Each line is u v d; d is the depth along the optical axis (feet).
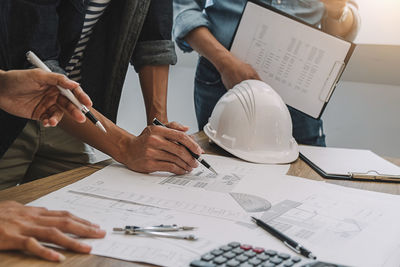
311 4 4.47
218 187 2.59
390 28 6.47
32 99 2.33
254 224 2.06
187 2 4.58
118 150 2.93
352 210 2.27
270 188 2.60
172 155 2.82
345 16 4.48
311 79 3.97
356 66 6.82
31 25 2.82
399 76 6.63
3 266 1.60
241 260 1.63
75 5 3.26
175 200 2.34
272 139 3.34
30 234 1.75
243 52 4.22
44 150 3.76
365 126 7.00
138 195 2.39
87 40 3.74
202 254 1.72
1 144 3.04
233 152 3.33
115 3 3.78
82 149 3.93
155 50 3.92
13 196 2.31
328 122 7.17
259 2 4.06
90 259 1.68
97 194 2.37
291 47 4.01
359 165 3.20
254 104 3.37
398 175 2.92
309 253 1.73
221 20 4.56
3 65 2.89
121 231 1.91
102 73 4.01
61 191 2.40
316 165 3.18
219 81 4.78
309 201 2.39
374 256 1.78
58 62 3.32
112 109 3.99
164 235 1.87
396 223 2.12
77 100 2.33
